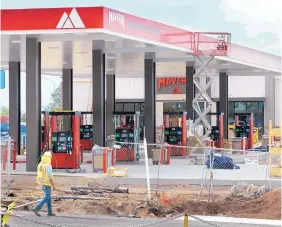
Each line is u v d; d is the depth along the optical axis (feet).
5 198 66.18
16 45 104.88
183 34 110.11
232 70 158.30
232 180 78.48
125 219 56.39
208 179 80.28
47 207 57.67
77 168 89.56
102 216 57.98
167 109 203.51
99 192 70.33
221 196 68.95
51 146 91.09
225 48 111.75
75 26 87.66
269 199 63.21
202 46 112.78
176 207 61.82
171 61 130.41
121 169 82.33
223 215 59.52
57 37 93.97
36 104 92.84
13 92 129.29
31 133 92.27
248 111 205.77
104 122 114.01
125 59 129.59
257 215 58.90
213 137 142.82
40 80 95.09
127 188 71.72
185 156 120.47
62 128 126.11
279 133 83.71
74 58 128.06
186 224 39.14
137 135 109.29
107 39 96.73
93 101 112.37
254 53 144.36
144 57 125.18
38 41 96.22
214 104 197.36
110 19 88.89
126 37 93.71
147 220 55.88
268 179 78.48
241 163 104.73
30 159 91.86
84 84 202.08
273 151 83.76
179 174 86.79
